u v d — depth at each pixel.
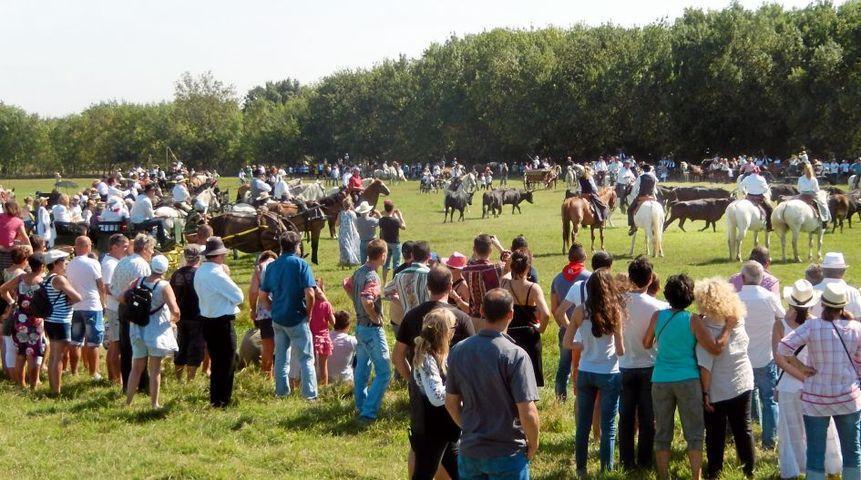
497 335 6.14
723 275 22.09
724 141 76.44
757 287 9.01
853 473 7.49
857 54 67.81
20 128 130.12
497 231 36.09
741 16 74.38
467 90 94.06
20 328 11.92
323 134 113.69
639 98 76.81
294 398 11.40
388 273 23.94
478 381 6.04
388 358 10.39
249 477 8.42
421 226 39.41
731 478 8.15
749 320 8.98
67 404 11.12
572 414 10.57
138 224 23.64
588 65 81.31
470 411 6.11
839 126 67.25
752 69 71.44
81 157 129.38
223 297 10.88
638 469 8.41
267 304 11.33
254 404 11.12
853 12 72.06
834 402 7.44
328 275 24.02
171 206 29.91
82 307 12.12
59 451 9.20
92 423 10.29
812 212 24.72
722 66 71.88
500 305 6.10
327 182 85.12
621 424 8.45
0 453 9.12
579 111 80.38
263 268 12.69
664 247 28.81
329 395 11.59
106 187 35.28
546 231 35.50
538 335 9.75
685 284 7.84
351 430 10.11
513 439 6.03
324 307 12.55
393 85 104.94
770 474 8.29
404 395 11.29
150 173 57.56
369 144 108.31
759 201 26.20
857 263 24.02
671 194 40.75
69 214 24.12
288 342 11.48
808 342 7.55
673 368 7.82
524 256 9.62
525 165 82.56
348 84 111.19
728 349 8.01
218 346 10.93
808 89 68.50
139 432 9.98
